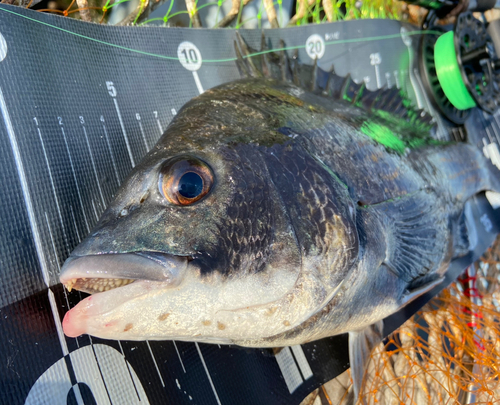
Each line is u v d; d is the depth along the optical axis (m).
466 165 0.27
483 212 0.30
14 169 0.18
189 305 0.14
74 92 0.20
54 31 0.20
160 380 0.20
